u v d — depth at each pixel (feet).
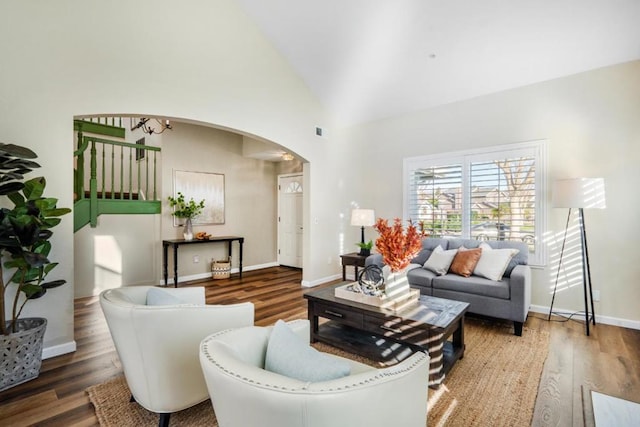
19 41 7.93
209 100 11.59
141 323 5.06
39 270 7.72
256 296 14.23
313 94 16.15
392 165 16.46
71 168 8.71
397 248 8.21
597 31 9.74
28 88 8.05
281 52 14.21
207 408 6.29
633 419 5.90
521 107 12.57
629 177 10.51
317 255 16.53
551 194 11.89
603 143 10.94
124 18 9.56
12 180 7.80
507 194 12.87
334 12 11.59
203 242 16.43
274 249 22.00
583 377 7.40
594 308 11.10
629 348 8.93
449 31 10.94
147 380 5.28
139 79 9.83
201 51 11.37
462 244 12.73
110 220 14.80
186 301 7.16
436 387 6.95
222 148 19.01
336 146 17.63
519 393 6.77
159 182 16.51
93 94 9.01
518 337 9.75
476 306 10.46
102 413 6.02
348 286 9.55
